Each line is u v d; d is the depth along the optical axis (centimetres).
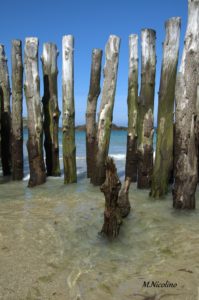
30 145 649
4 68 755
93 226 400
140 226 396
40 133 651
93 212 455
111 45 600
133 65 630
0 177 754
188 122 430
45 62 707
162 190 507
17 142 704
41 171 656
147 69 554
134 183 646
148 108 564
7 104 763
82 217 433
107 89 608
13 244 345
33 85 642
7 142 767
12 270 290
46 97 720
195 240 347
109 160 352
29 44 636
